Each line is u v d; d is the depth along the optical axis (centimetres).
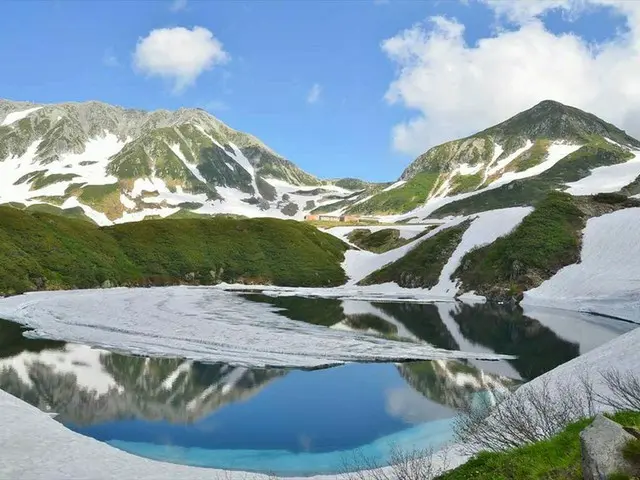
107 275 10181
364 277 12219
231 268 12438
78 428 2589
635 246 8262
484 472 1245
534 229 9669
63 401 2992
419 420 2738
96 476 1870
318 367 3856
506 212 11138
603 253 8581
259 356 4138
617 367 2633
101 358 4016
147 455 2289
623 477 811
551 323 6156
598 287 7625
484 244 10306
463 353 4375
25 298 7444
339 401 3052
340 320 6359
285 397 3136
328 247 14500
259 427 2641
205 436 2511
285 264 12988
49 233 10344
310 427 2630
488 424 1864
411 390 3284
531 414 1950
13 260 8919
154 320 5803
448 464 1850
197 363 3912
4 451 2012
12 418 2441
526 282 8650
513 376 3622
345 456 2277
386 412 2864
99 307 6825
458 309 7612
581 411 1814
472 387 3347
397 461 1681
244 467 2180
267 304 8062
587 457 884
